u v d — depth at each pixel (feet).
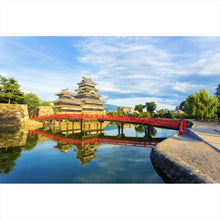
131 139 58.13
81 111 142.82
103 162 32.19
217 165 19.24
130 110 337.93
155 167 27.45
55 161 34.01
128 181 22.12
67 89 146.51
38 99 181.57
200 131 43.50
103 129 105.40
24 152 43.06
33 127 117.70
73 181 22.74
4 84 129.90
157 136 66.28
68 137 68.85
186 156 23.65
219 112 100.32
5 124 115.65
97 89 164.76
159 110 233.14
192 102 99.09
